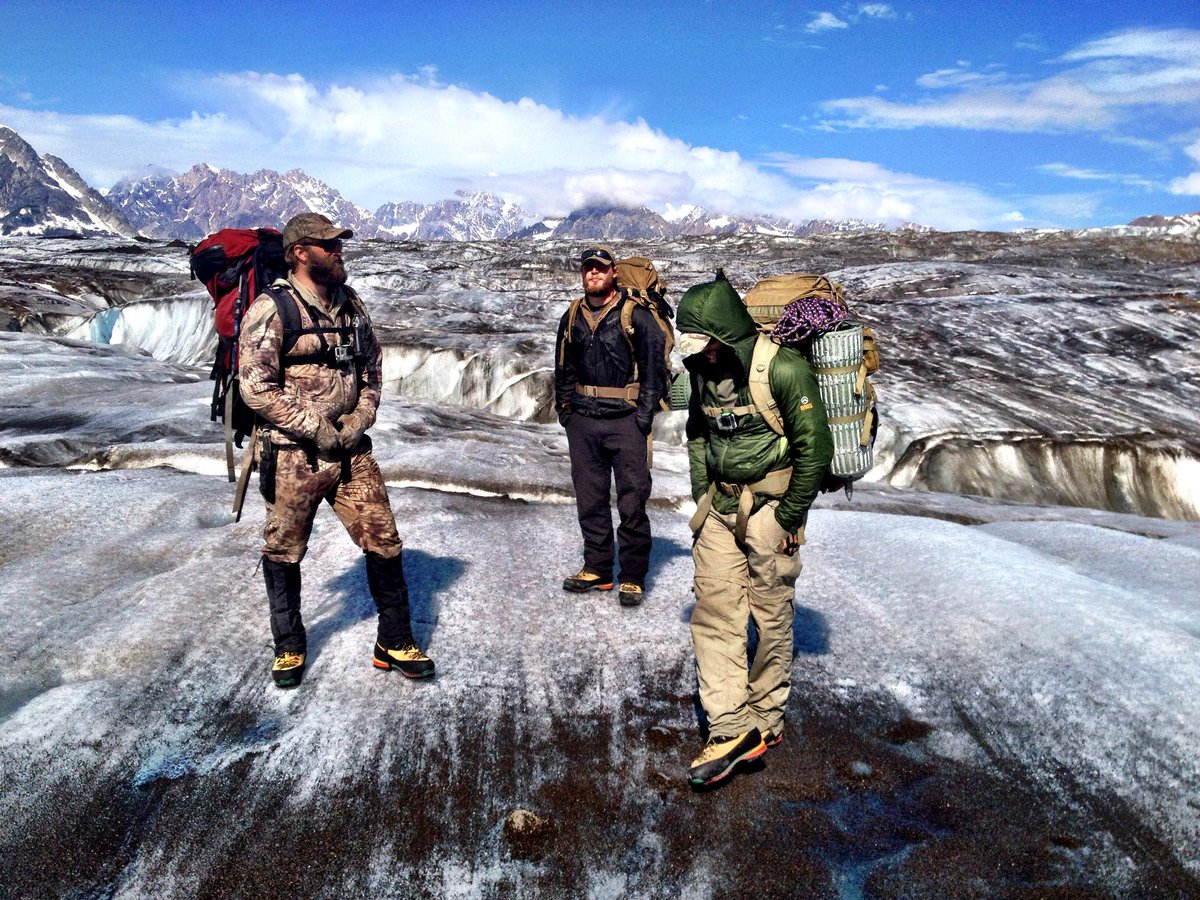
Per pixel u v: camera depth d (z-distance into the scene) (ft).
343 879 9.60
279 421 11.84
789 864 9.90
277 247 12.61
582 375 16.37
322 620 15.28
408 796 10.89
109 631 14.38
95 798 10.62
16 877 9.46
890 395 37.27
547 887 9.55
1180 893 9.24
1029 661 13.64
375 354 13.08
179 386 36.14
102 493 21.42
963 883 9.56
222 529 19.45
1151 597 16.12
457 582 17.20
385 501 13.06
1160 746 11.32
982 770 11.55
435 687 13.24
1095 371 42.27
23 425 29.71
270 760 11.47
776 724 11.95
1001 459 32.53
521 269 74.84
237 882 9.52
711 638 11.43
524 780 11.28
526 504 23.65
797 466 10.41
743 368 10.47
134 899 9.25
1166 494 32.35
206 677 13.39
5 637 14.08
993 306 52.65
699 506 11.53
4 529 19.03
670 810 10.80
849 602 16.69
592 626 15.58
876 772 11.60
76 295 75.25
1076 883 9.49
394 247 93.20
